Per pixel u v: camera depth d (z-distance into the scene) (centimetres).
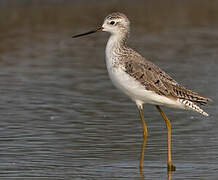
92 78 1962
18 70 2020
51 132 1459
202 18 2858
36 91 1802
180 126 1527
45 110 1631
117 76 1304
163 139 1430
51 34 2462
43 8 2738
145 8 2955
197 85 1869
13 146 1357
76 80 1936
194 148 1370
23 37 2406
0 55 2194
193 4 3123
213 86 1858
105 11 2767
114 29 1336
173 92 1275
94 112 1628
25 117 1566
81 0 2892
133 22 2716
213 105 1694
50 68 2061
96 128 1498
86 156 1312
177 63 2141
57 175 1204
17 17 2608
